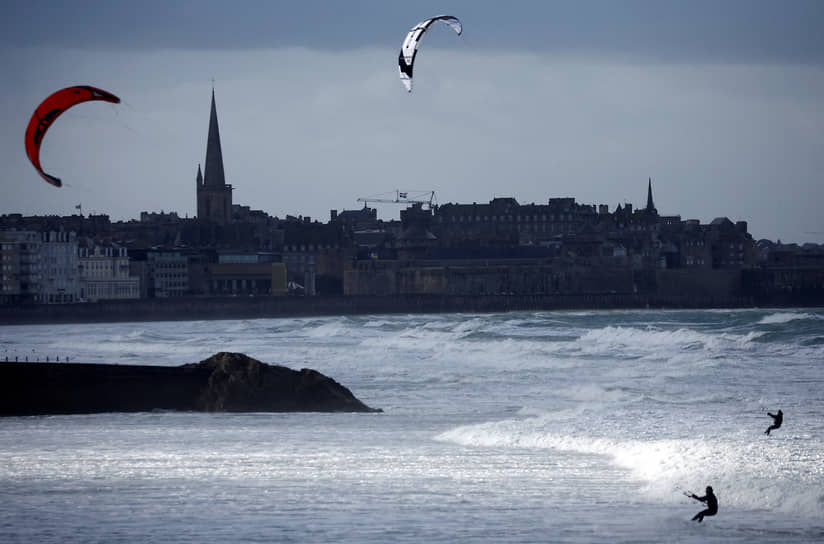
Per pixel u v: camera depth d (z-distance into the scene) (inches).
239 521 6304.1
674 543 5861.2
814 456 7775.6
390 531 6077.8
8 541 5930.1
